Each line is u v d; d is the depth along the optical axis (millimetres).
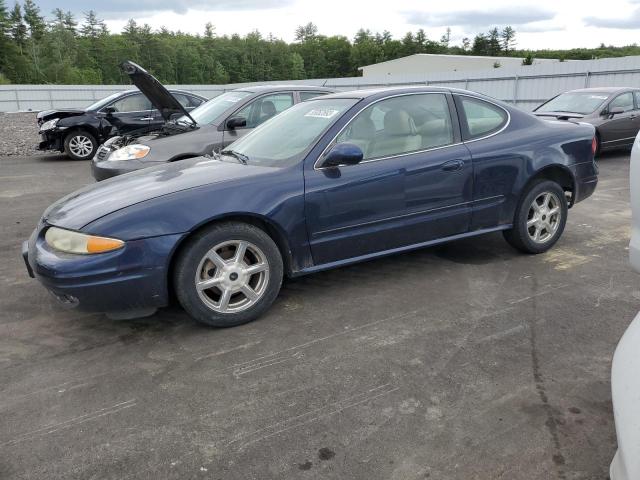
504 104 4691
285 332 3473
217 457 2318
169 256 3260
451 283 4230
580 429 2432
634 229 2113
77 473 2250
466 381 2848
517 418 2523
